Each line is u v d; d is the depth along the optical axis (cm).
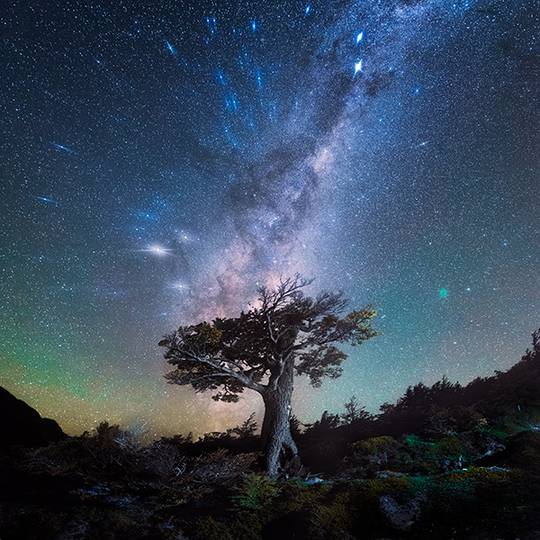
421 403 1638
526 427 1196
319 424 1648
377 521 816
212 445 1570
